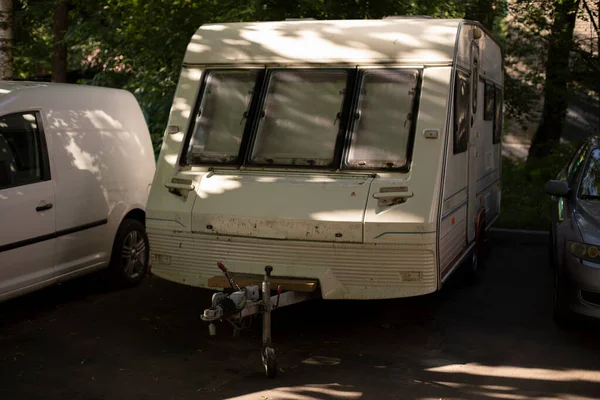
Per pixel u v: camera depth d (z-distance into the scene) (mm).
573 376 5734
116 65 13805
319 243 6215
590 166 7781
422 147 6348
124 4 12461
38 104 7254
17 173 6848
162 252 6828
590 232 6574
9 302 7746
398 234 6055
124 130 8422
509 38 16266
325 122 6707
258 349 6352
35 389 5344
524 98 15906
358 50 6746
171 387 5426
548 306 7719
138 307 7602
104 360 6004
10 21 9578
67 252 7387
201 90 7113
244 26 7227
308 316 7371
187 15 11883
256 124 6875
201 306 7676
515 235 11039
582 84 15297
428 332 6855
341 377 5668
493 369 5875
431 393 5352
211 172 6766
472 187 8078
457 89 6777
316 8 10859
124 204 8242
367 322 7180
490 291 8336
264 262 6418
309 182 6383
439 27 6684
